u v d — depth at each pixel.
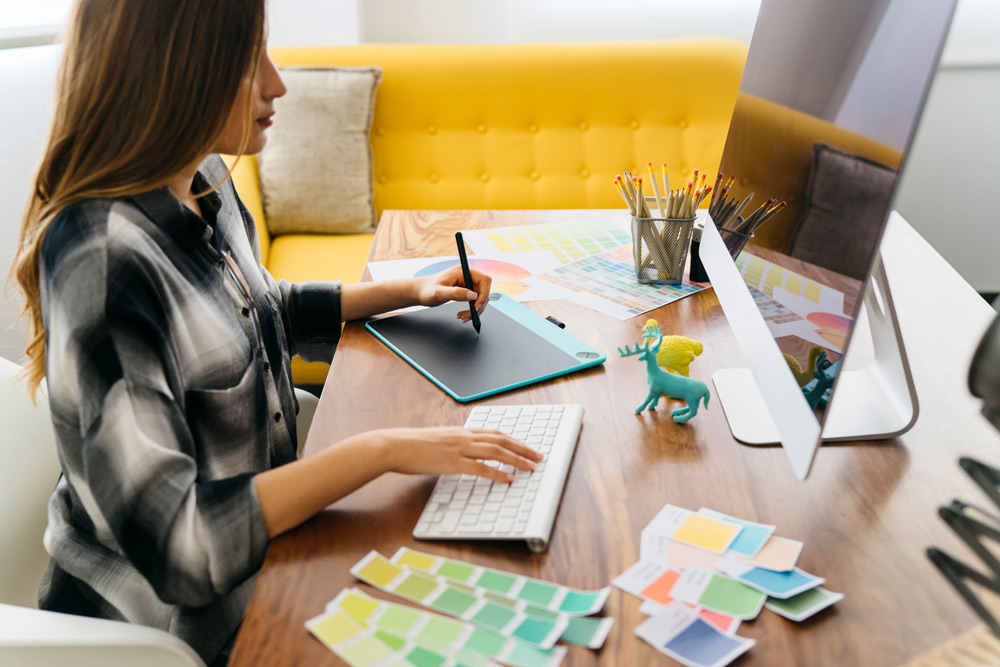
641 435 0.85
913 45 0.62
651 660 0.57
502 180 2.36
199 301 0.82
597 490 0.76
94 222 0.73
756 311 0.87
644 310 1.14
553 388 0.95
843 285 0.65
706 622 0.60
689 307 1.15
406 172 2.36
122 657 0.73
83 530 0.88
